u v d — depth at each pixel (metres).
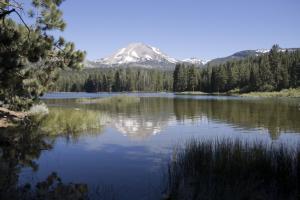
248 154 11.25
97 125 25.28
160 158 14.39
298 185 9.38
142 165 13.04
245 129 24.58
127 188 9.96
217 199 8.56
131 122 29.20
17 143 16.28
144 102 62.72
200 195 8.78
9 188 9.29
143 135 21.61
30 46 13.13
